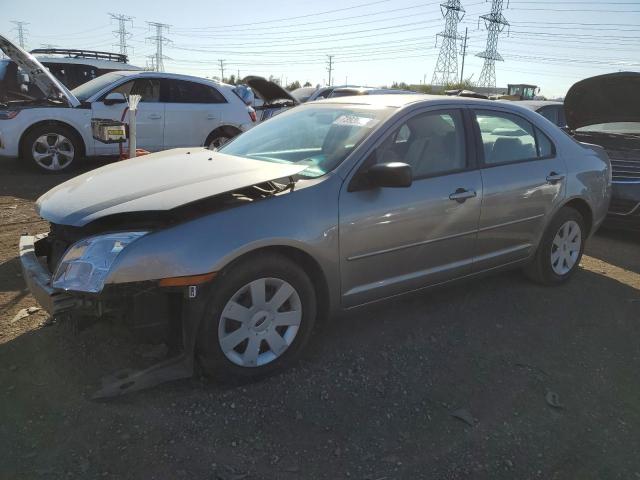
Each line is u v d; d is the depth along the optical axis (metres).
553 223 4.52
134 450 2.50
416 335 3.72
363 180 3.30
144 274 2.64
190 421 2.71
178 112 9.38
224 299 2.84
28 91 9.78
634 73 6.27
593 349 3.71
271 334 3.06
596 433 2.84
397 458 2.57
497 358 3.51
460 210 3.74
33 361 3.12
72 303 2.75
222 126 9.84
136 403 2.82
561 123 8.90
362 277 3.36
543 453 2.67
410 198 3.47
